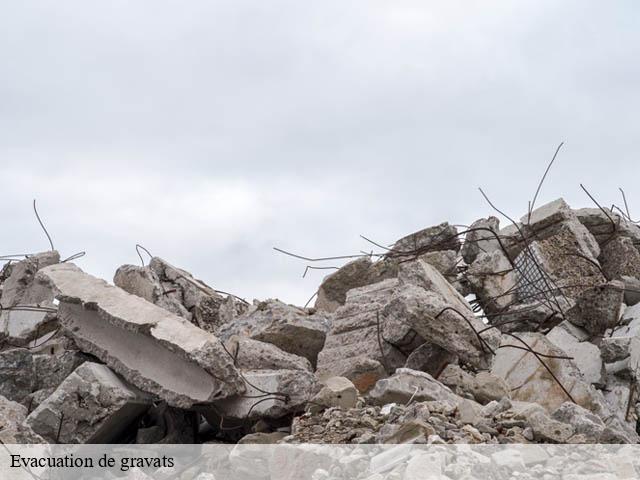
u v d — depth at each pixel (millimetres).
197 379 10383
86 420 10227
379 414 9562
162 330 10461
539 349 11984
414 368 11539
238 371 10336
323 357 12250
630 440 9789
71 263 12281
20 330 13578
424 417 8977
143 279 13906
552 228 15766
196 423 11109
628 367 12180
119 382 10617
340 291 15570
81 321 11367
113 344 10977
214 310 14594
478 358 11234
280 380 10398
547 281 14664
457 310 11227
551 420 9172
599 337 13180
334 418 9461
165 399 10461
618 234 16125
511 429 9141
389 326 11898
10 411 10211
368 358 11656
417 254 15383
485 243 16156
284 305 13156
